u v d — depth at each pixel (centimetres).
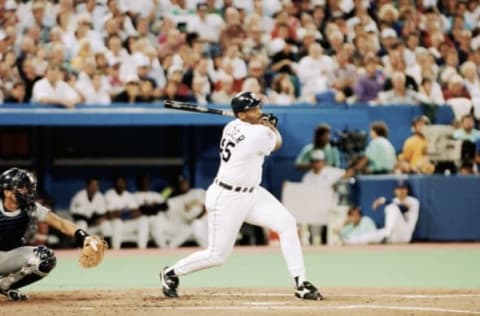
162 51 6581
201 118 6038
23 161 6312
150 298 3716
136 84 6212
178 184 6222
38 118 5916
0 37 6512
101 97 6244
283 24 6931
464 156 6456
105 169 6397
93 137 6378
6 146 6291
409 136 6512
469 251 5819
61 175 6359
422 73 6900
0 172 6306
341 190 6225
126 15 6800
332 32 6969
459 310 3334
